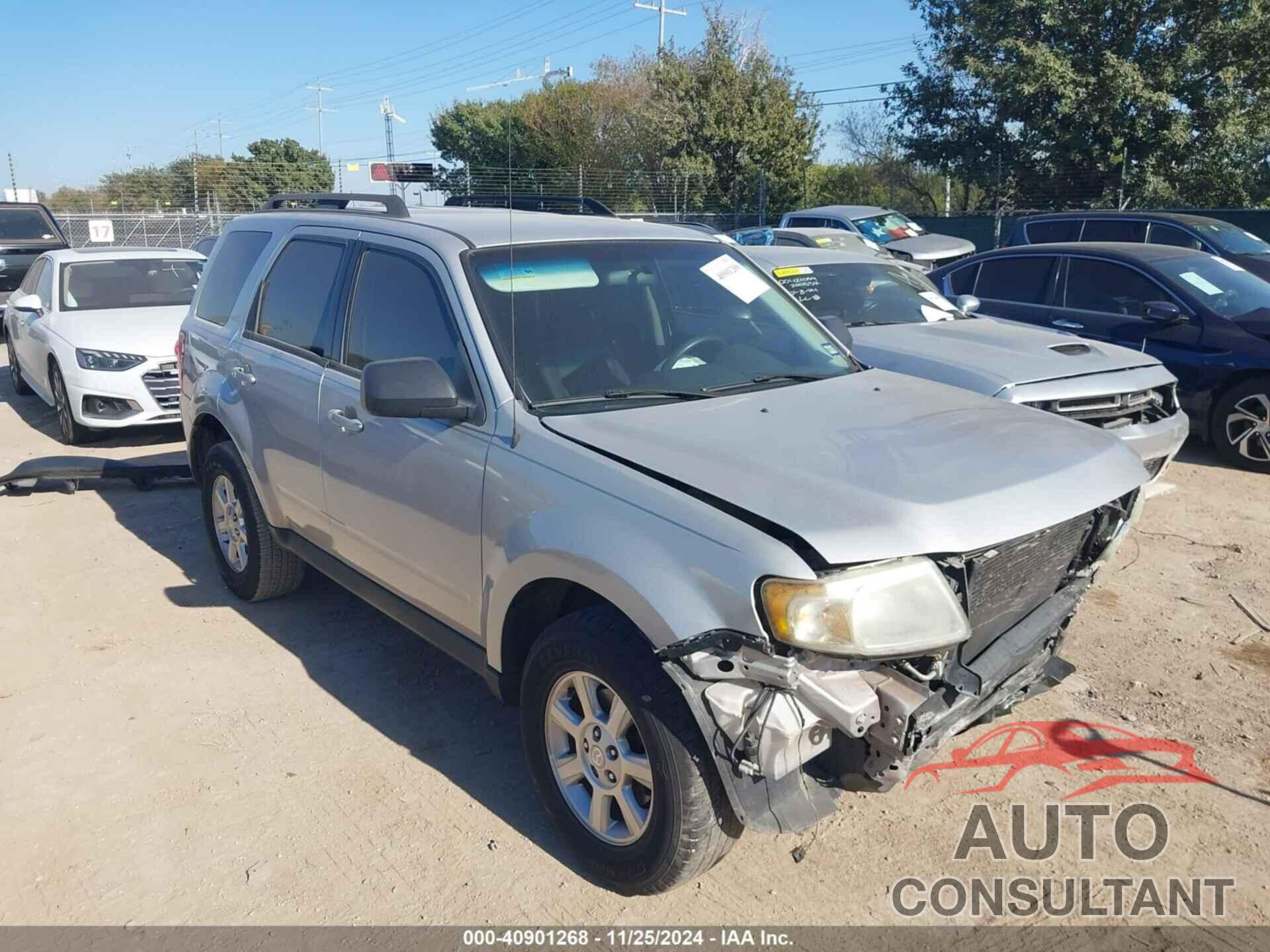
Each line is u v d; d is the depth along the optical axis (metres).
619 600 2.74
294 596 5.33
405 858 3.22
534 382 3.38
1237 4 25.02
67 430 8.86
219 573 5.64
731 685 2.59
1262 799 3.48
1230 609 5.02
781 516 2.61
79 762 3.75
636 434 3.08
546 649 3.03
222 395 4.94
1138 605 5.08
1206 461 7.93
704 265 4.17
